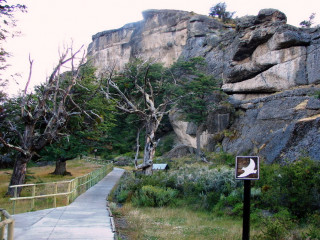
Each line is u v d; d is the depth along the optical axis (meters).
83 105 22.97
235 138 34.25
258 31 34.78
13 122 22.81
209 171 20.20
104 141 34.56
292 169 14.17
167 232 11.52
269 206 14.80
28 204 16.11
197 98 38.62
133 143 55.03
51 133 20.42
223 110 37.50
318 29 31.28
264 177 17.59
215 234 11.27
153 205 17.86
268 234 9.94
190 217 14.56
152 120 27.98
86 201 17.55
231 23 65.38
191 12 68.06
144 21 74.88
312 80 29.69
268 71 33.78
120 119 40.66
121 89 37.00
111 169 39.78
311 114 25.66
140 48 73.69
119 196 19.53
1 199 17.50
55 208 14.62
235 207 15.12
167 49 68.69
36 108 20.44
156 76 37.41
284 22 34.06
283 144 23.84
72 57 21.22
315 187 13.25
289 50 32.03
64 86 26.36
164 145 50.69
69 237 9.05
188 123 44.66
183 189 19.69
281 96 30.00
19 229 9.98
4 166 39.41
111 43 84.19
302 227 11.78
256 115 32.34
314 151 20.33
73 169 39.88
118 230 10.90
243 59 38.00
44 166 44.72
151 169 26.89
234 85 38.22
